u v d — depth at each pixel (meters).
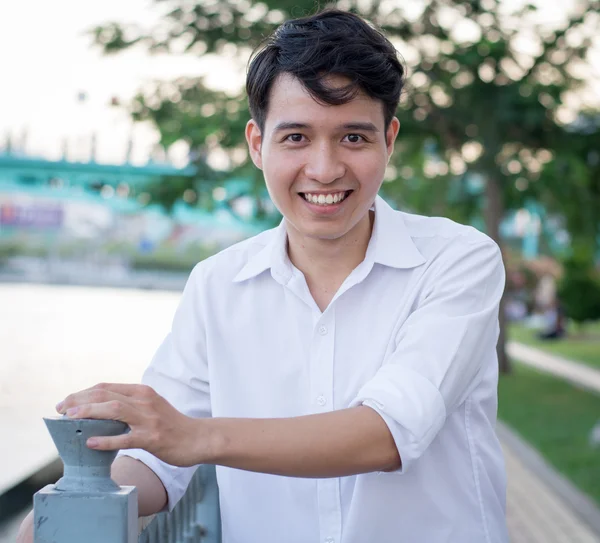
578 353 17.27
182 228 48.16
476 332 1.43
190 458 1.12
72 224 47.62
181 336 1.67
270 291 1.62
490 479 1.60
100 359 11.05
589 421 9.19
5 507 4.88
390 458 1.26
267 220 11.45
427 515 1.54
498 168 10.57
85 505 1.01
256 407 1.62
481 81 10.13
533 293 25.81
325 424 1.22
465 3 10.05
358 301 1.58
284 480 1.58
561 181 11.25
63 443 1.03
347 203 1.46
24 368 10.04
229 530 1.66
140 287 37.03
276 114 1.44
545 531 5.17
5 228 47.19
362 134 1.42
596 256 20.58
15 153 29.48
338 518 1.55
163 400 1.12
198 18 10.37
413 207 12.12
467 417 1.55
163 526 1.67
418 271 1.56
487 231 11.17
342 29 1.41
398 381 1.31
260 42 1.49
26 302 22.89
